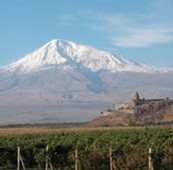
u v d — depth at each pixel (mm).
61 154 57281
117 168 52312
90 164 53375
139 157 52219
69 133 99938
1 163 57781
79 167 53281
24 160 58562
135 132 93750
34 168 56125
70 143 66500
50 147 56688
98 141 71938
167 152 55031
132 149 57188
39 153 56000
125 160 52656
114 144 62656
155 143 67000
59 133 100750
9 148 59438
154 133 87000
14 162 58562
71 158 54969
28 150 59344
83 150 57625
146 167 51500
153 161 51500
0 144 65375
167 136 79438
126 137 80500
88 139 75625
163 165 52562
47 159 54500
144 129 102500
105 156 53812
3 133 105625
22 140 75875
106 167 53219
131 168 51844
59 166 55875
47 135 93375
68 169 54594
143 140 72562
